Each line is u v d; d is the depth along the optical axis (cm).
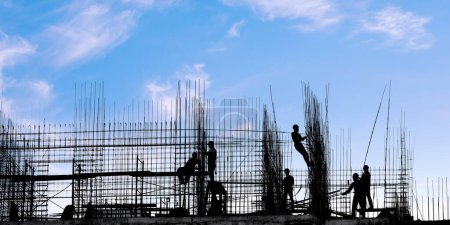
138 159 2239
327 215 2189
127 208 2167
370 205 2302
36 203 2239
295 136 2281
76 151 2298
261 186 2219
